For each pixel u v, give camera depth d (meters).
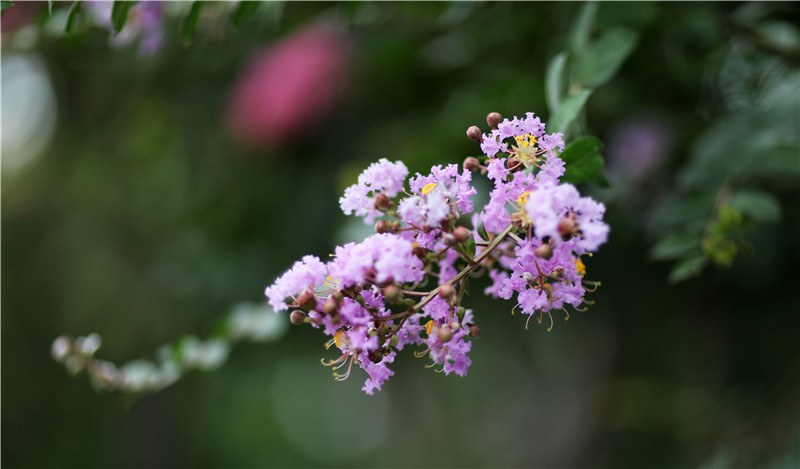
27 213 2.57
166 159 1.99
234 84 1.80
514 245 1.01
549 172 0.98
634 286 1.75
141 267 2.33
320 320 0.97
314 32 1.69
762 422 1.60
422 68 1.59
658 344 1.98
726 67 1.45
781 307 1.54
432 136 1.49
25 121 2.47
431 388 4.00
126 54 1.75
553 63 1.10
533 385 3.23
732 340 1.73
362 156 1.63
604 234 0.94
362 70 1.64
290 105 1.66
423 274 1.00
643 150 1.42
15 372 2.87
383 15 1.41
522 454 3.18
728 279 1.49
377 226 0.98
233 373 2.45
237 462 4.45
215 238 1.85
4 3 1.06
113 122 1.98
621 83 1.38
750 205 1.16
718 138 1.23
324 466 6.18
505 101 1.50
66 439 3.00
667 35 1.27
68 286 2.60
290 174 1.74
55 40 1.36
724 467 1.52
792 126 1.21
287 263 1.74
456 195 0.98
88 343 1.26
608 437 2.19
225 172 1.86
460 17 1.28
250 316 1.29
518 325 2.25
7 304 2.72
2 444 2.88
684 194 1.25
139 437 3.12
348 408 6.38
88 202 2.27
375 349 0.97
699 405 1.81
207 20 1.25
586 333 2.25
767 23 1.26
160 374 1.27
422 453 4.44
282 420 5.74
